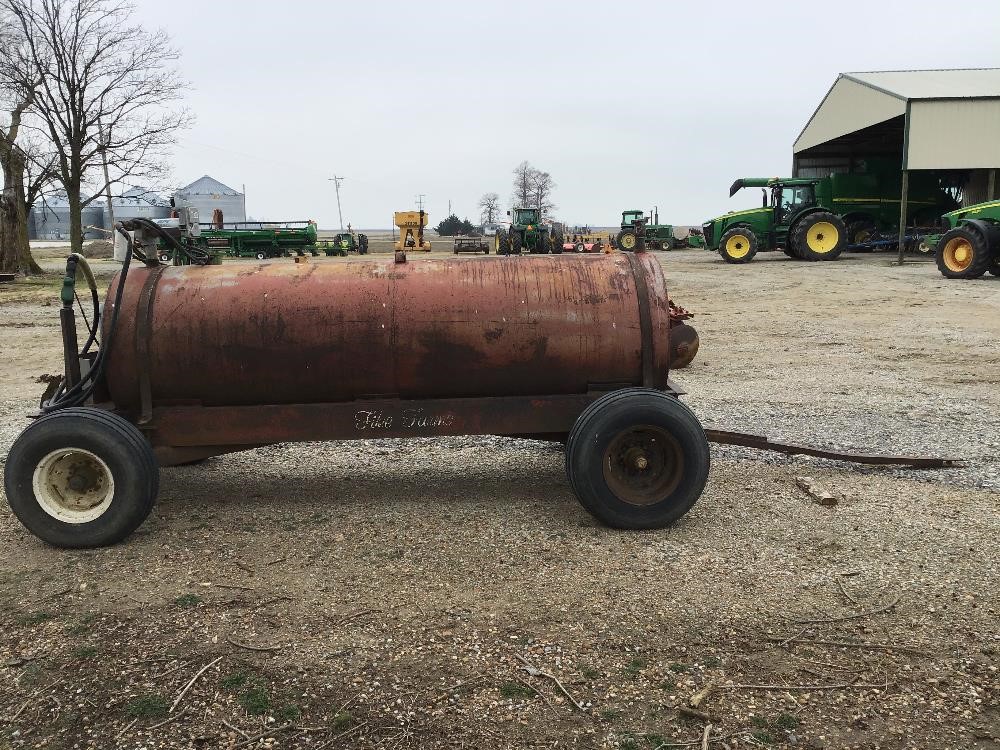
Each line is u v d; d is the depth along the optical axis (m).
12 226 27.89
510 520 4.62
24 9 26.69
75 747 2.65
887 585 3.71
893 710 2.79
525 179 94.56
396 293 4.50
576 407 4.62
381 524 4.59
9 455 4.15
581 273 4.63
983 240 18.31
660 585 3.73
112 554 4.20
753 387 8.38
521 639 3.27
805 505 4.79
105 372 4.45
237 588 3.77
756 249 27.48
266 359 4.43
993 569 3.86
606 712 2.79
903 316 13.59
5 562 4.11
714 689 2.92
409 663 3.10
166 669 3.08
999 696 2.87
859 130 28.31
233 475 5.61
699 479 4.36
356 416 4.55
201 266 4.78
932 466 5.39
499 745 2.63
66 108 28.38
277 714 2.80
